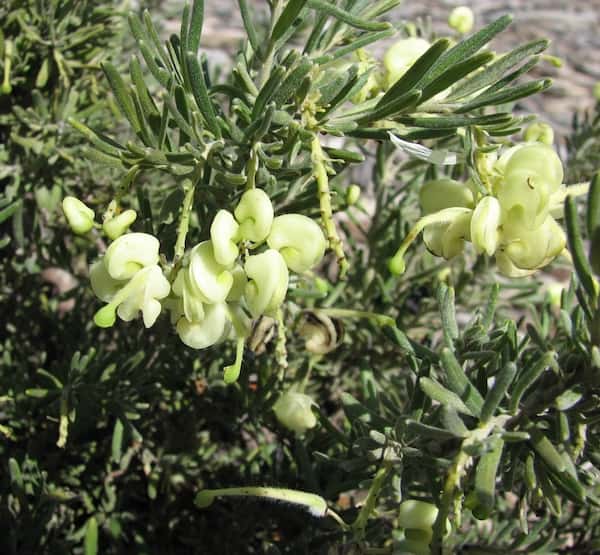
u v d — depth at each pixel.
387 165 0.21
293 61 0.12
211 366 0.21
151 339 0.20
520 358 0.15
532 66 0.11
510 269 0.11
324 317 0.15
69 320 0.23
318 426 0.18
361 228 0.22
